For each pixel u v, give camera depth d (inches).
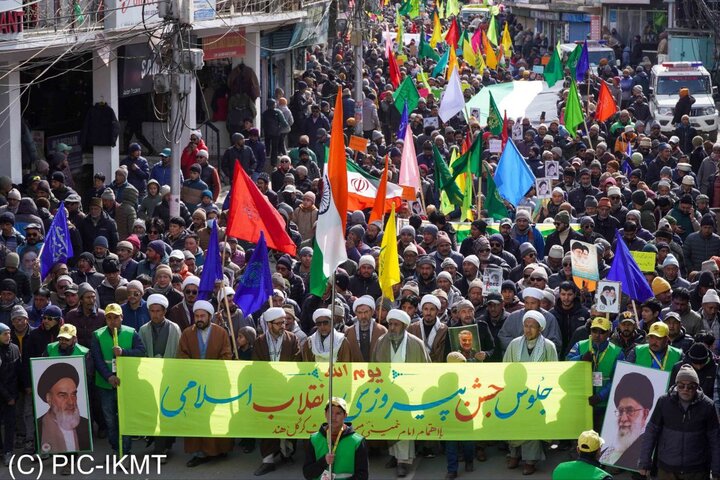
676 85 1640.0
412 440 542.9
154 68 1062.4
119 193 858.8
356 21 1334.9
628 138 1159.6
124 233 806.5
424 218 831.7
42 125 1066.1
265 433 540.1
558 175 957.2
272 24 1371.8
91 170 1058.1
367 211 879.1
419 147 1140.5
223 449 555.5
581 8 2514.8
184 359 548.1
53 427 534.9
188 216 813.9
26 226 706.2
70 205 764.0
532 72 1982.0
